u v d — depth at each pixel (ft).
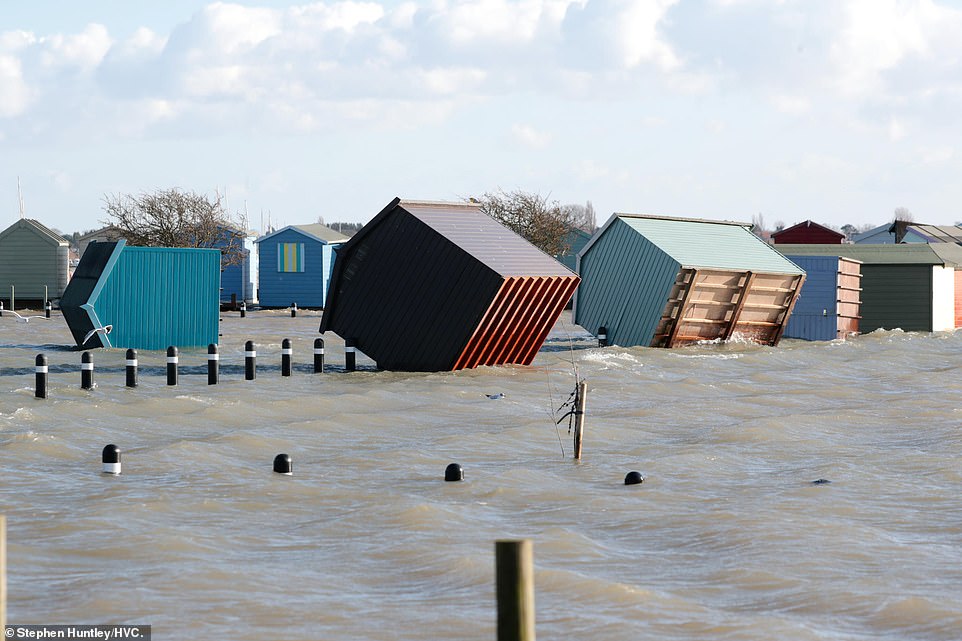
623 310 242.78
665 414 145.28
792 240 634.02
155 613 60.59
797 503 91.71
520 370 194.70
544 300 195.11
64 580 67.21
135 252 234.17
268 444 119.44
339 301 197.47
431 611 61.98
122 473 102.53
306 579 68.39
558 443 122.62
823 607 63.93
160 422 134.10
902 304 302.45
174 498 90.94
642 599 64.39
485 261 183.93
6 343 252.01
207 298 243.40
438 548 76.02
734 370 207.72
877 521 85.97
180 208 462.19
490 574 69.77
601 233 247.50
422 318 189.47
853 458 113.39
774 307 254.68
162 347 238.27
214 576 68.03
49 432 123.13
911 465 109.19
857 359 232.73
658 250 235.81
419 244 189.47
